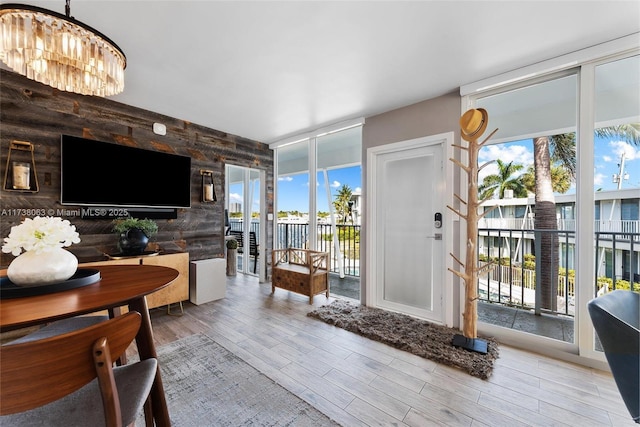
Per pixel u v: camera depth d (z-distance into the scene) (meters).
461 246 2.61
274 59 2.12
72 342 0.70
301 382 1.79
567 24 1.71
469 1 1.52
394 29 1.77
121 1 1.51
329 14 1.63
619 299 1.33
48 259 1.14
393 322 2.69
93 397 0.91
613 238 2.02
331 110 3.13
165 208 3.30
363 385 1.76
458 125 2.63
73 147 2.55
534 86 2.33
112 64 1.49
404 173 3.05
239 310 3.12
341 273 4.53
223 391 1.69
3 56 1.33
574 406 1.57
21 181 2.26
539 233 2.66
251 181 5.30
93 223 2.73
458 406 1.57
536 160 2.55
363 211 3.33
